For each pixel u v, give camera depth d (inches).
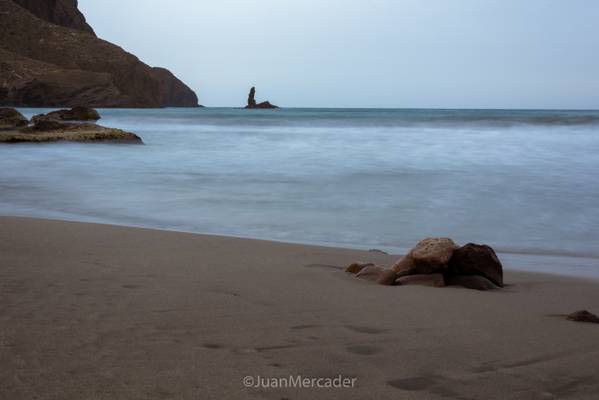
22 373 103.6
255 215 365.7
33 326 131.0
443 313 153.6
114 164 669.9
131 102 4985.2
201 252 233.1
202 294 164.1
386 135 1256.8
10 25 5944.9
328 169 624.1
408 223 345.7
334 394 98.3
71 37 6023.6
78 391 96.3
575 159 724.7
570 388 104.0
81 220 345.4
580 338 134.0
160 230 285.7
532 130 1417.3
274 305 155.2
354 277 197.5
